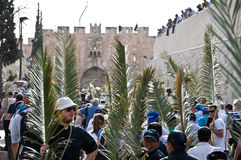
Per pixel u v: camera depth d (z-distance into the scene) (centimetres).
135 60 5825
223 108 1022
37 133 464
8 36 3272
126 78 595
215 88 1002
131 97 594
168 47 3212
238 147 625
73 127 469
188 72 1307
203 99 1088
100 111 879
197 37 2419
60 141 456
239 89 226
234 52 225
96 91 1606
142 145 584
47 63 486
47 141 457
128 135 571
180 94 697
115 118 573
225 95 1731
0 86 3084
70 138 454
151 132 488
